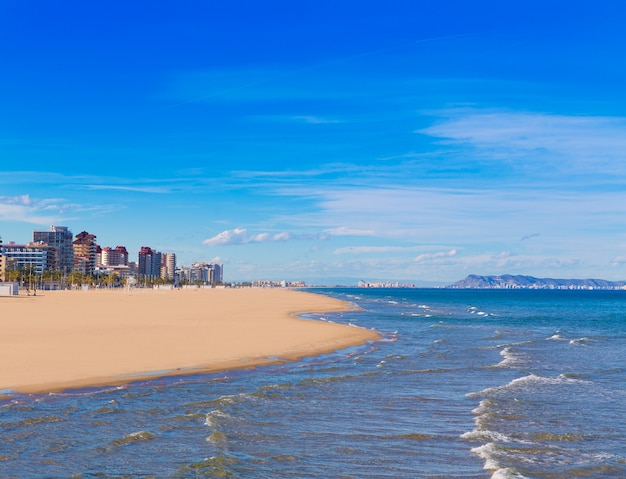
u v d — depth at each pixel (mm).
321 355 37094
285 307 105812
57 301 123438
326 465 15281
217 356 34438
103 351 34500
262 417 20078
